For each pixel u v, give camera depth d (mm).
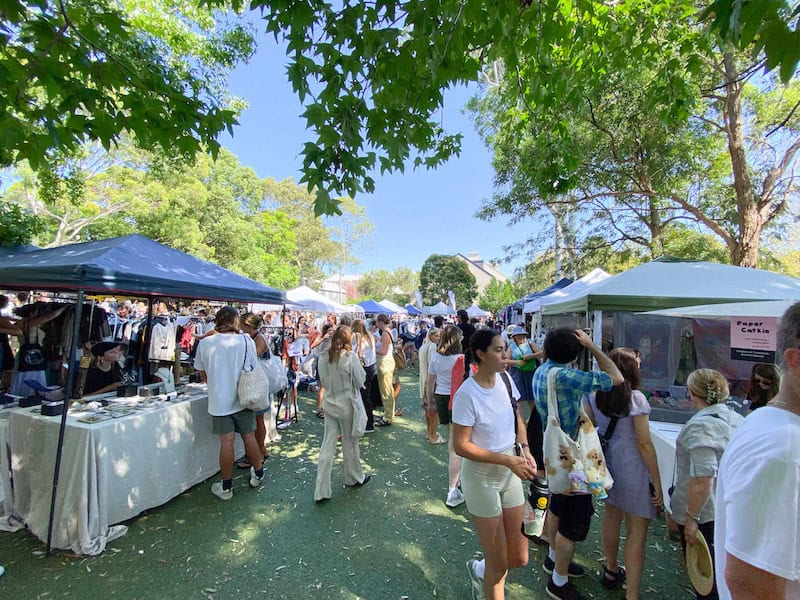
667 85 3840
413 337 15062
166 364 5488
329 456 3584
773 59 1162
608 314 5984
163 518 3182
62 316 5164
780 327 920
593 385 2092
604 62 4004
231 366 3568
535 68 3525
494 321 22609
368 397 5836
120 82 2549
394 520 3213
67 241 16906
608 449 2270
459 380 3350
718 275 4445
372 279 59219
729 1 1192
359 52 2174
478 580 2203
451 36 2076
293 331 11047
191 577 2473
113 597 2279
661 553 2834
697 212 8820
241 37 7355
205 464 3912
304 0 2041
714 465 1993
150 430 3248
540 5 2746
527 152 9062
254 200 26812
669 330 4938
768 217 8633
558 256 14164
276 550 2777
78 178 7750
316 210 2236
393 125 2457
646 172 9172
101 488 2799
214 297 4191
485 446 1960
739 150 7773
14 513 2998
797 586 778
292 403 6469
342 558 2699
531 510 2930
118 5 5969
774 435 819
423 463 4520
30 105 2773
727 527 868
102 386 4078
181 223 16594
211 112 2865
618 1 4047
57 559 2615
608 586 2418
